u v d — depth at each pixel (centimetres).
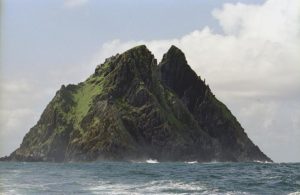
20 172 10075
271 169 10594
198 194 4703
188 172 9381
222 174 8338
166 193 4753
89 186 5641
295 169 10475
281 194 4847
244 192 4981
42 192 4919
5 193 4756
